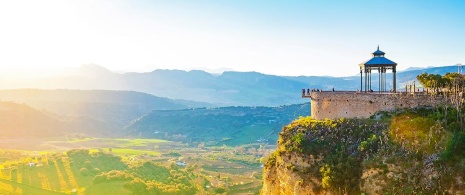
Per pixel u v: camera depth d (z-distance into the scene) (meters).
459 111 60.62
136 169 196.12
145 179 183.25
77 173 179.88
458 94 65.62
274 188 70.56
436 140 57.34
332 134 65.75
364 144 60.84
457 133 57.19
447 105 63.88
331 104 75.69
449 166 53.91
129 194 157.38
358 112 72.19
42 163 191.50
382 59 80.19
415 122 61.28
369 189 56.22
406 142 59.00
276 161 70.88
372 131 64.12
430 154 56.09
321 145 63.75
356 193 56.97
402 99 68.06
